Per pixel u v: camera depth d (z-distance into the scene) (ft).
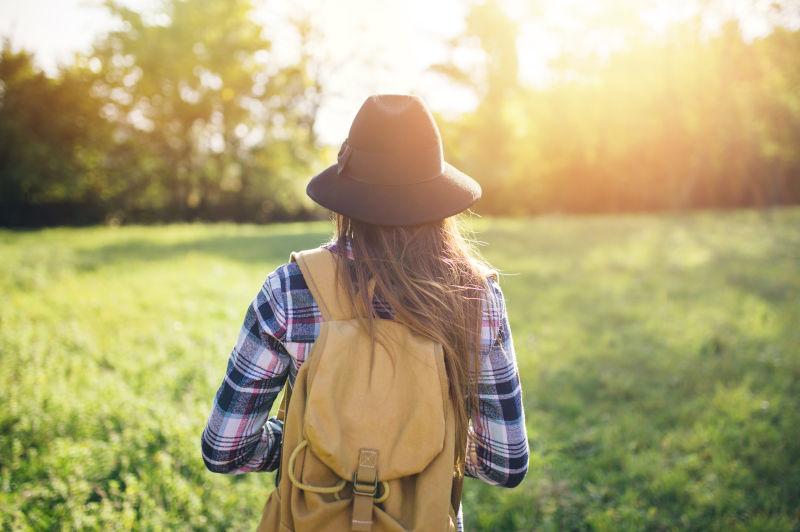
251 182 106.11
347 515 3.80
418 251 4.09
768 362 16.85
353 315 3.95
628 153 97.55
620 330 21.08
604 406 14.61
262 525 4.05
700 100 87.76
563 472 11.53
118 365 15.16
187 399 12.86
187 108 101.45
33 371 13.32
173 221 99.30
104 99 93.04
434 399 3.84
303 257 4.09
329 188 4.14
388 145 4.07
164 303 22.85
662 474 11.09
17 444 9.91
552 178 106.83
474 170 111.45
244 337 4.05
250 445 4.18
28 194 83.05
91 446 10.25
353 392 3.84
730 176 90.43
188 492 9.21
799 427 12.89
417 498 3.81
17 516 8.04
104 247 44.24
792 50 79.46
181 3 102.12
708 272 30.81
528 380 16.11
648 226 55.77
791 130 80.12
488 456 4.24
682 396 15.11
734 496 10.34
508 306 24.66
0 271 27.32
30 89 83.71
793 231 45.42
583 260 36.50
